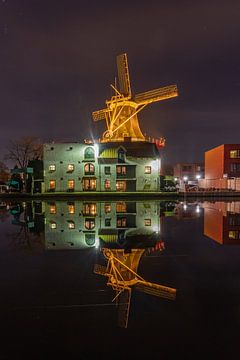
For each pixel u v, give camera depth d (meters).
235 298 5.78
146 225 16.61
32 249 10.37
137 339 4.29
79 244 11.23
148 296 5.89
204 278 7.01
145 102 60.00
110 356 3.90
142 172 53.44
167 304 5.50
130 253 9.66
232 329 4.59
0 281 6.84
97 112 63.31
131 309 5.27
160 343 4.20
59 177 53.59
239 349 4.05
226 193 51.97
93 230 14.91
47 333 4.46
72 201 41.00
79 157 53.72
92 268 7.92
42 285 6.55
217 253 9.63
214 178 71.31
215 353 3.96
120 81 61.34
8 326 4.68
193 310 5.23
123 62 60.62
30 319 4.91
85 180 53.44
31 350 4.04
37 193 51.75
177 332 4.49
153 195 50.50
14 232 14.34
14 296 5.89
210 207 30.23
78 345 4.14
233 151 63.94
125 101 59.91
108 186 53.34
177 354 3.94
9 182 58.12
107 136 60.88
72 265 8.22
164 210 26.70
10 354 3.95
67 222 18.28
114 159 53.16
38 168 55.62
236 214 22.75
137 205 33.31
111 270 7.72
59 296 5.88
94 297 5.83
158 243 11.34
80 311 5.21
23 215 22.67
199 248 10.40
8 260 8.80
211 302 5.59
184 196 50.44
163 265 8.20
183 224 16.91
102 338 4.32
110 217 20.94
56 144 53.97
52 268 7.93
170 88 57.81
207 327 4.64
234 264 8.28
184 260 8.72
